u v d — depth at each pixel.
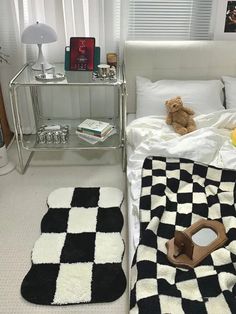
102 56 2.45
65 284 1.49
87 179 2.26
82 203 2.00
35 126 2.65
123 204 2.01
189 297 1.13
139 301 1.12
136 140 2.05
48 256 1.63
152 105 2.25
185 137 1.95
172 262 1.27
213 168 1.73
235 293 1.14
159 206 1.51
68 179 2.26
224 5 2.34
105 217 1.89
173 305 1.10
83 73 2.22
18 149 2.27
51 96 2.61
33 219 1.90
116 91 2.54
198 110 2.22
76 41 2.20
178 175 1.71
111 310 1.39
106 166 2.42
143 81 2.35
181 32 2.49
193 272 1.22
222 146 1.90
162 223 1.46
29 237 1.77
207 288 1.16
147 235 1.36
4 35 2.33
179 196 1.61
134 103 2.48
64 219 1.88
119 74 2.21
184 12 2.40
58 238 1.74
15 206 2.00
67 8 2.28
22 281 1.51
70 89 2.56
